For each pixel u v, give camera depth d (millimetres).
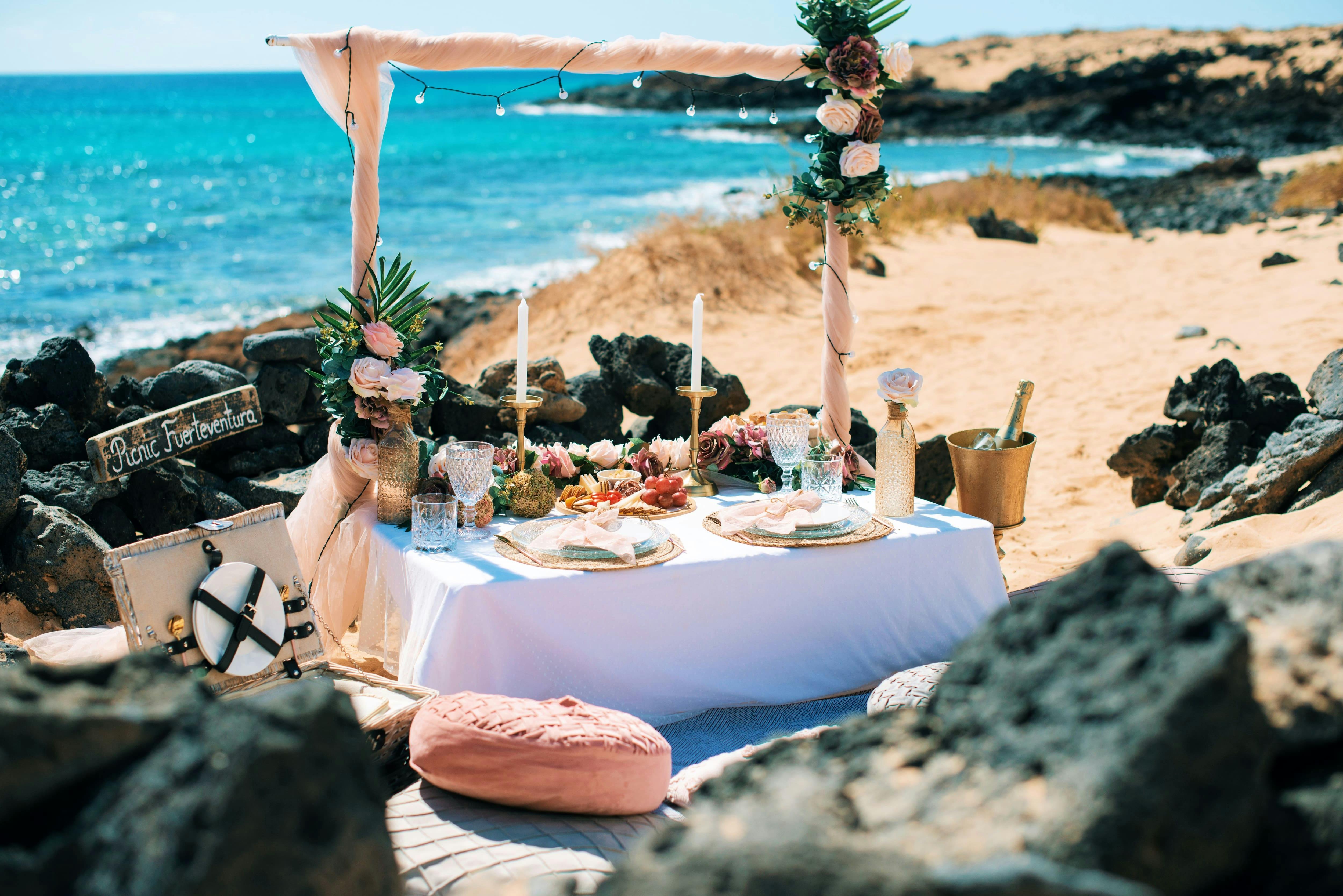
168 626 3041
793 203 4598
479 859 2260
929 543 3889
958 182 20172
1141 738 1265
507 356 11070
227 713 1364
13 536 4348
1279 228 15781
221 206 26797
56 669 1467
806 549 3705
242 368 12336
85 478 4641
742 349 10570
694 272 12352
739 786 1565
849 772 1489
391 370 4168
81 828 1292
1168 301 11336
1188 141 49406
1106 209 18969
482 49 4199
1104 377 8891
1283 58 60938
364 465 4160
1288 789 1393
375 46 4098
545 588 3332
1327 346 8516
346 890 1313
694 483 4480
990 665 1556
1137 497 6410
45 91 124438
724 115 72938
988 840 1297
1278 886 1307
